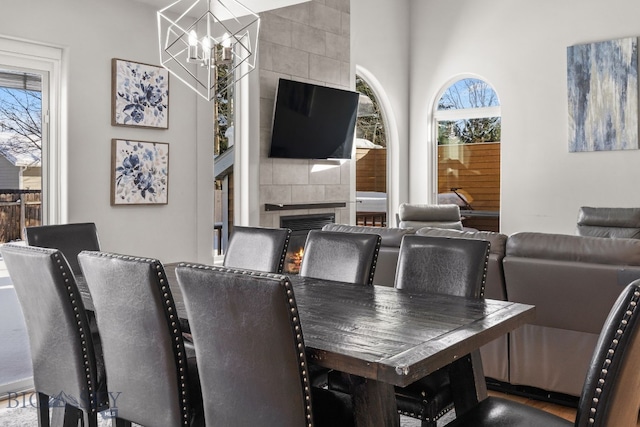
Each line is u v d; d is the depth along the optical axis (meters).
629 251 2.86
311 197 6.21
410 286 2.79
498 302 2.39
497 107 7.49
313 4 6.21
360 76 7.34
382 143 7.75
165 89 4.35
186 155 4.54
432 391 2.26
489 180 7.62
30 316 2.39
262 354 1.62
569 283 2.97
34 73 3.75
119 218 4.12
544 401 3.31
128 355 2.05
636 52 6.42
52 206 3.85
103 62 3.99
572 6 6.81
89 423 2.29
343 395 2.10
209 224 4.73
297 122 5.86
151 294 1.90
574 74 6.77
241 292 1.61
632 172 6.52
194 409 2.09
